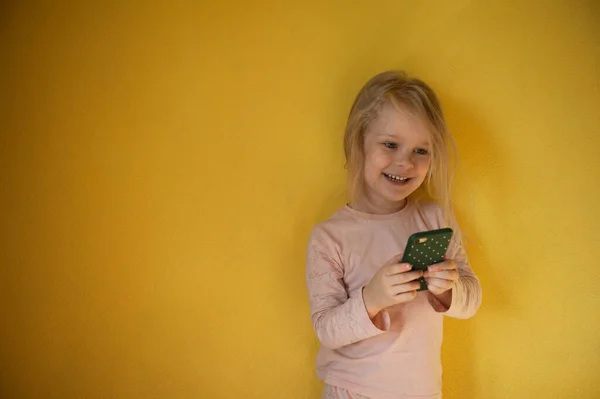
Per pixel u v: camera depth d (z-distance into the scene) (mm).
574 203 1386
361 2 1396
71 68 1353
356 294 1152
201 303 1400
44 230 1355
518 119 1386
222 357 1408
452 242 1314
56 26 1347
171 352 1396
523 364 1410
